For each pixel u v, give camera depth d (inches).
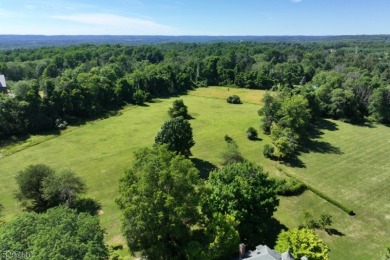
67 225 1207.6
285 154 2797.7
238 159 2573.8
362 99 4266.7
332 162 2800.2
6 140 3085.6
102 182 2342.5
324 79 4923.7
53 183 1909.4
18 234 1181.1
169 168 1489.9
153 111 4333.2
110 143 3090.6
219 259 1448.1
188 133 2576.3
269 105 3435.0
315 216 2000.5
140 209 1398.9
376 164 2783.0
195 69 6683.1
